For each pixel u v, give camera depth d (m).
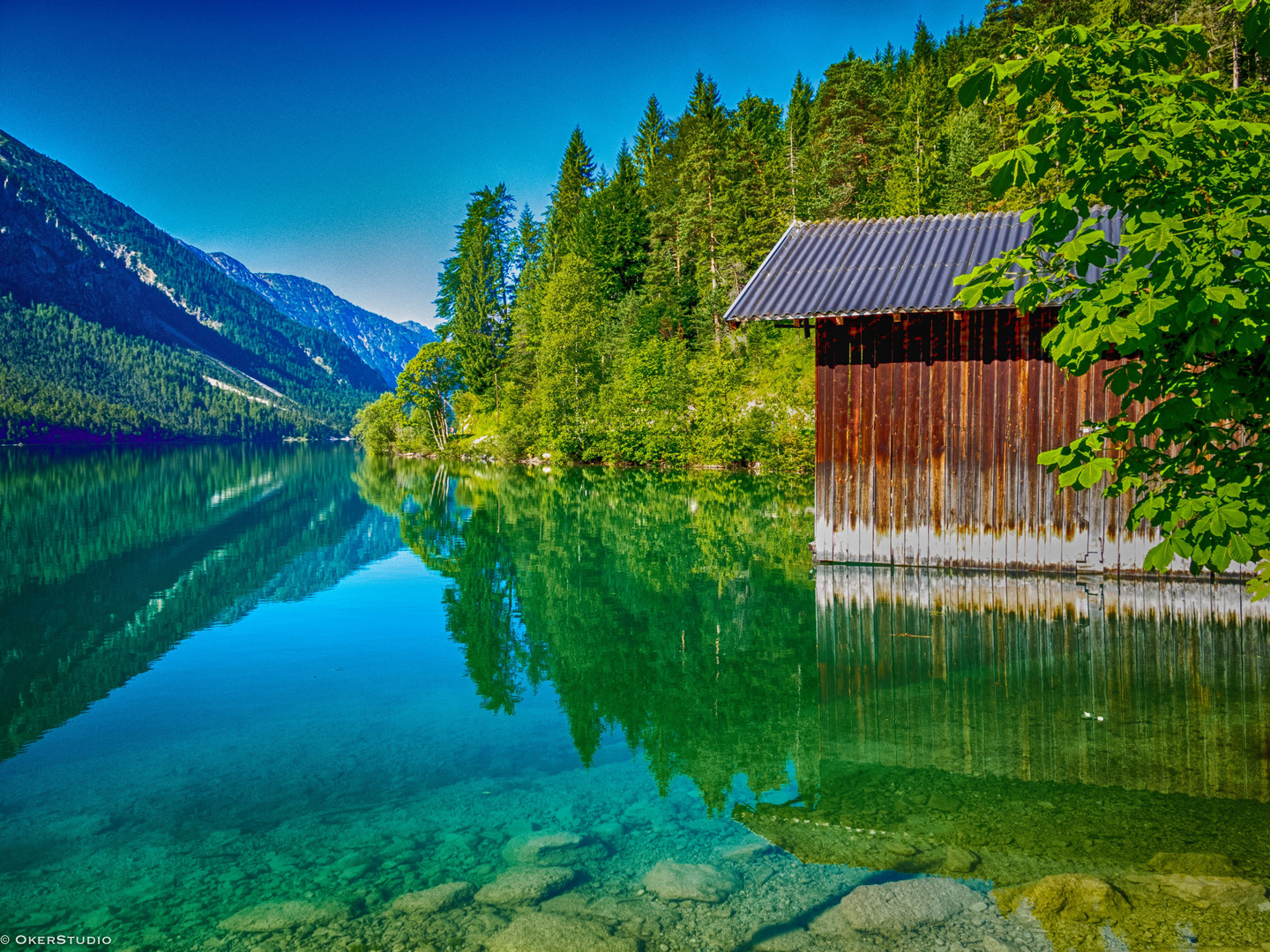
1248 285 3.11
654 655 8.09
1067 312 3.37
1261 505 3.21
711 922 3.44
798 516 19.78
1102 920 3.34
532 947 3.26
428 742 5.79
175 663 8.03
